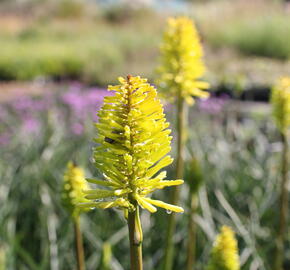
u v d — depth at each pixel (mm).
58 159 1709
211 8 7664
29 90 3471
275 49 5363
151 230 1417
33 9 9977
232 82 2988
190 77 1008
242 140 1939
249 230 1299
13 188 1511
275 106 1051
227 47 5535
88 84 4516
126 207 545
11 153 1838
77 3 9867
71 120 2254
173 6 10039
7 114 2426
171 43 992
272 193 1534
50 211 1309
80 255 809
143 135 542
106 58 5254
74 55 5195
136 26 8398
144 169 554
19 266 1291
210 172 1639
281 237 1166
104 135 541
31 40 7066
